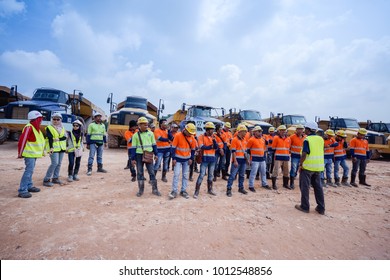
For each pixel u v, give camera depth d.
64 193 4.82
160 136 6.52
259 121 13.77
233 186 6.56
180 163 5.04
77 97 13.27
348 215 4.38
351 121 15.68
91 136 6.92
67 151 5.81
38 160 8.85
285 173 6.58
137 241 2.90
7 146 12.35
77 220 3.46
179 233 3.19
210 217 3.88
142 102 14.30
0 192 4.65
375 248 3.10
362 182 7.48
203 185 6.45
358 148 7.23
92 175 6.85
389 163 13.94
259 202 4.98
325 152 6.98
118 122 12.11
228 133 8.27
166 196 5.07
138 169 5.00
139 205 4.32
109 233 3.08
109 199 4.58
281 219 3.99
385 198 5.80
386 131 16.88
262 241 3.12
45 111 9.91
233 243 3.01
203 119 12.59
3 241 2.74
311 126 4.64
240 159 5.64
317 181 4.42
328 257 2.80
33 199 4.31
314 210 4.60
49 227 3.17
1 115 10.26
